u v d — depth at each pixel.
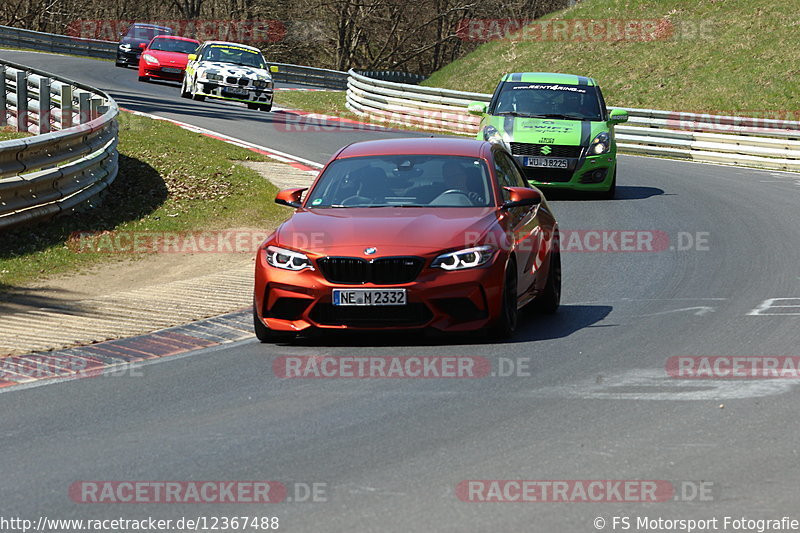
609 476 19.72
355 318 30.45
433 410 24.47
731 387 26.11
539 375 27.53
